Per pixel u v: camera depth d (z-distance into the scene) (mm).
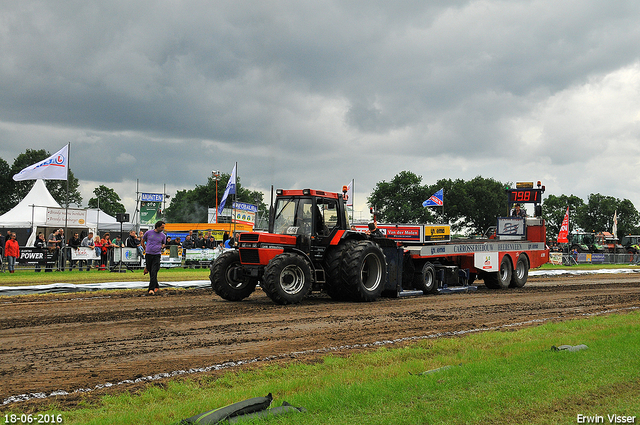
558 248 39344
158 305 10453
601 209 92562
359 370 5188
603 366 5039
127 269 20359
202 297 12156
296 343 6738
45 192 32812
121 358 5832
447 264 15422
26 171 21203
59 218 21938
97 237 20922
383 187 74875
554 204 91250
